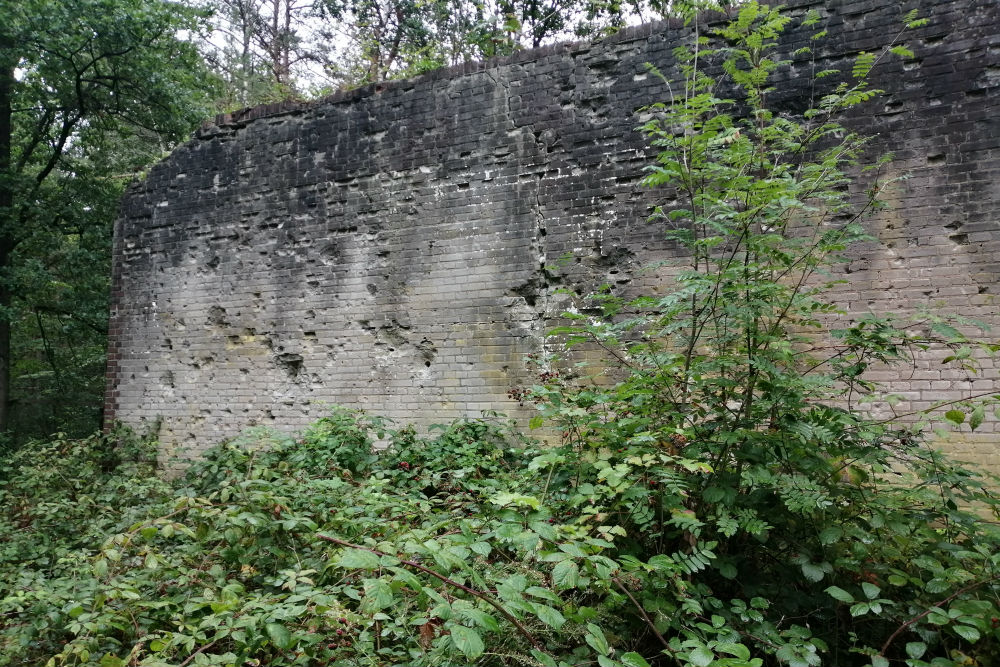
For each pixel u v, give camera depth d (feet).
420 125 23.53
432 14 51.39
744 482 9.39
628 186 20.47
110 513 17.78
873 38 18.17
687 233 11.54
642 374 10.89
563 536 8.24
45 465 22.89
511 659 7.99
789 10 19.08
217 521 11.16
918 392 16.70
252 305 25.67
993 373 16.08
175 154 27.73
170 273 27.32
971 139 17.01
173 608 10.13
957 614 7.66
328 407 23.79
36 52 34.96
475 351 21.90
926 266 17.10
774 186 10.43
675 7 15.21
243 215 26.20
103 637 9.03
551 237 21.22
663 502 9.30
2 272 36.83
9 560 14.70
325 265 24.59
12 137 41.55
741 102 19.19
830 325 17.65
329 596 8.38
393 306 23.31
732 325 10.61
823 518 9.53
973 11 17.29
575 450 11.36
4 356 38.86
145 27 36.04
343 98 24.85
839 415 9.94
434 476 16.71
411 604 8.71
